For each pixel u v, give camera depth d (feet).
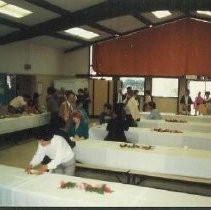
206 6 28.78
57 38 42.50
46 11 31.24
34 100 36.55
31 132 34.37
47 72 46.93
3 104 37.40
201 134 23.94
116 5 31.55
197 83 48.98
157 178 16.31
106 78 51.90
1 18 31.24
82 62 52.31
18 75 41.04
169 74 48.11
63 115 22.58
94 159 18.17
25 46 41.34
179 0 29.37
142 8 30.71
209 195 17.34
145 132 24.08
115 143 19.39
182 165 16.37
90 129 25.31
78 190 10.84
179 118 36.04
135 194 10.62
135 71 49.47
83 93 42.80
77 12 32.86
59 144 13.17
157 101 51.16
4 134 30.94
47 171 13.23
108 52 50.44
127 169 17.34
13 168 13.34
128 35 49.19
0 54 36.76
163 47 48.08
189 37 47.09
